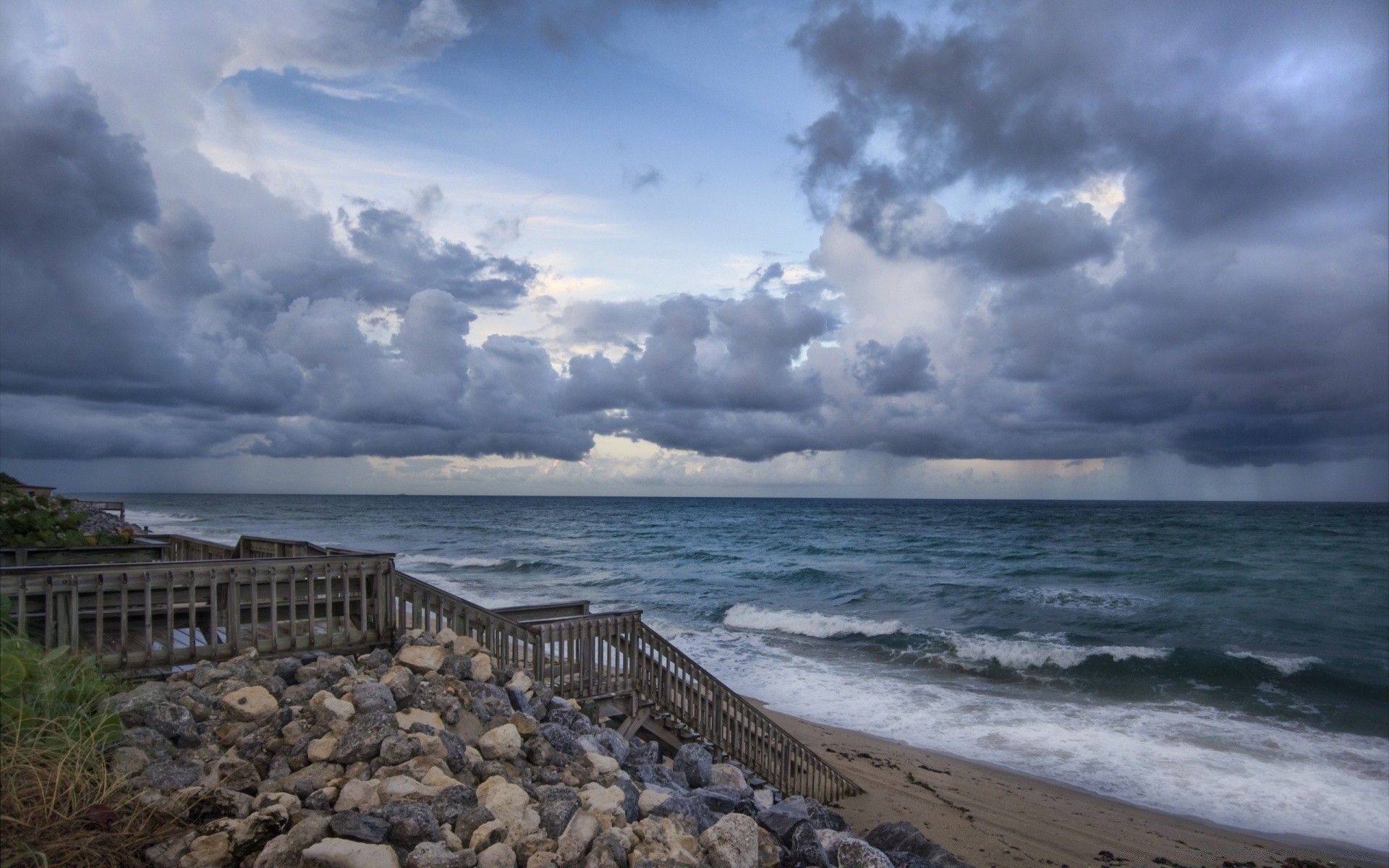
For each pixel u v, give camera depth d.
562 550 61.31
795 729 15.38
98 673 5.76
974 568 46.16
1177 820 11.21
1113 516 110.75
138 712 5.15
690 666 10.13
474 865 4.37
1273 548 55.56
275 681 6.52
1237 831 10.85
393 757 5.27
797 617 26.89
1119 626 27.30
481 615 8.56
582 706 8.95
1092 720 16.22
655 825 5.39
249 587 7.61
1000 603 32.44
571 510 165.75
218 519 95.94
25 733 4.31
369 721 5.48
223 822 4.16
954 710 16.86
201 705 5.80
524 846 4.70
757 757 10.43
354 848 4.02
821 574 41.47
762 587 38.19
